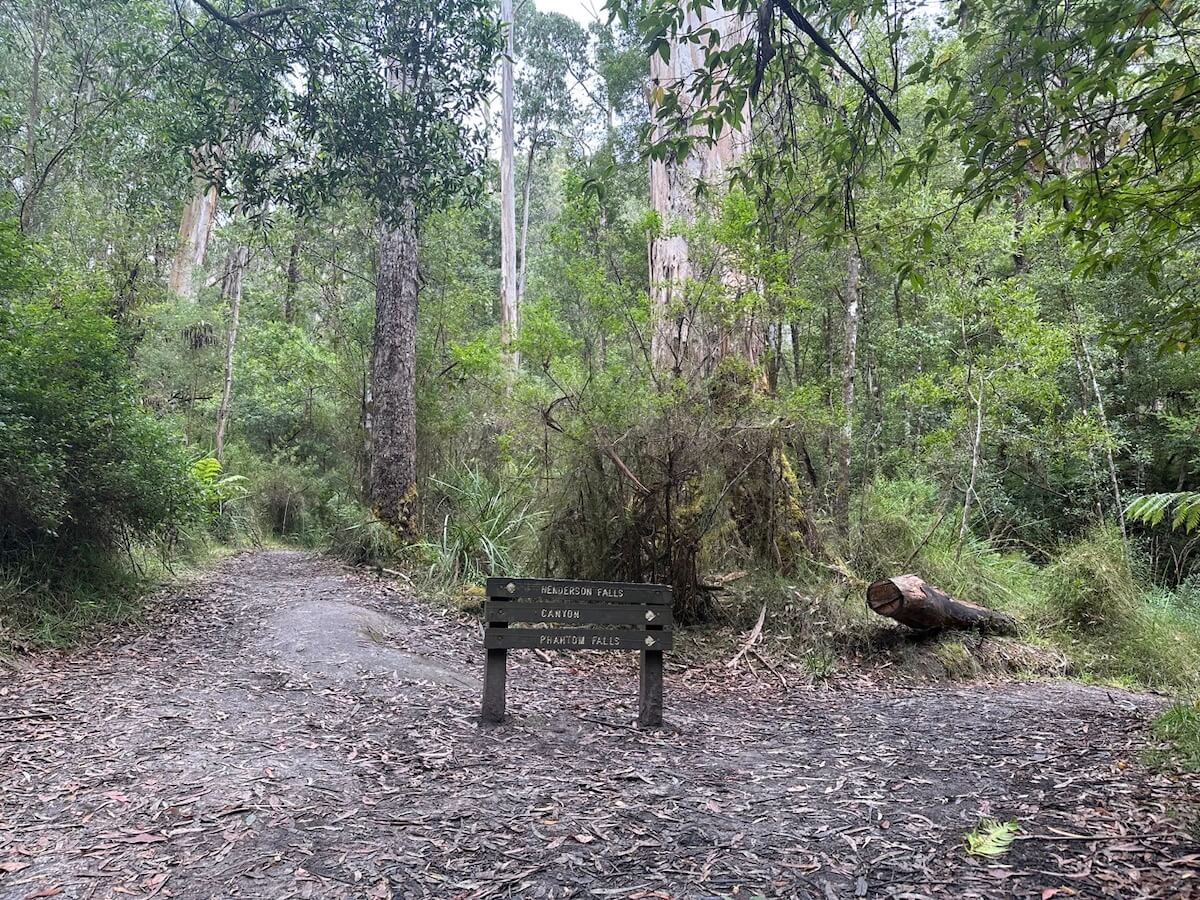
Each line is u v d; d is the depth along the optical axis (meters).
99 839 2.89
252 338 18.61
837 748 4.47
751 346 8.05
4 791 3.31
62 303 7.48
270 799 3.29
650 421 7.19
